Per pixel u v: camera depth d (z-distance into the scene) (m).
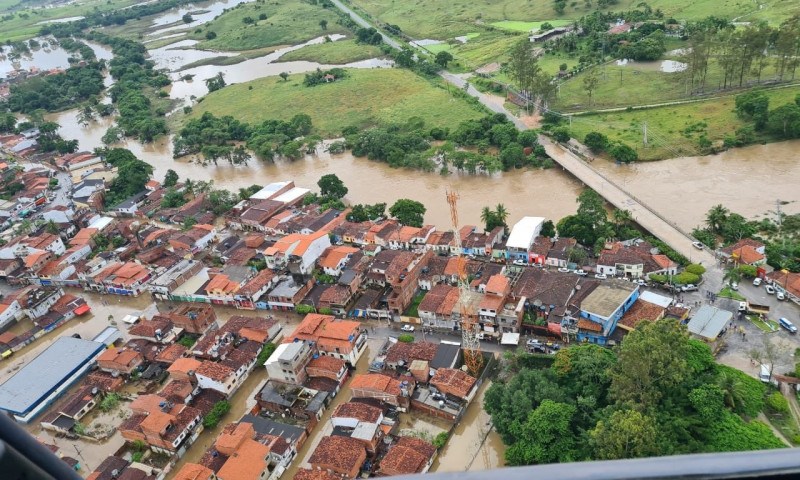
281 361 93.75
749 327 93.50
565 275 107.94
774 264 106.06
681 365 75.81
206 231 147.88
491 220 129.88
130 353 106.44
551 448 74.88
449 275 117.19
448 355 94.88
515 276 112.56
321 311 113.25
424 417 88.56
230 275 126.94
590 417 77.62
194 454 88.69
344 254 125.75
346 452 79.06
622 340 88.62
